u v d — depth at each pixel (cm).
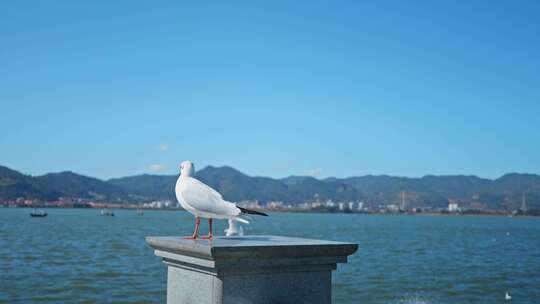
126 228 9450
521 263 4047
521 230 12888
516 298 2414
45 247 4684
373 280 2856
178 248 663
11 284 2517
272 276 644
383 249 5344
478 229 13150
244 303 628
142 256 3934
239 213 698
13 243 5094
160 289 2459
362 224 16200
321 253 657
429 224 17725
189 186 706
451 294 2489
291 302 654
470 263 3978
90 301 2166
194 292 660
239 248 604
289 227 12394
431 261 4059
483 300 2353
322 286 676
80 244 5138
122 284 2578
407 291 2530
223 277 617
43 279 2686
